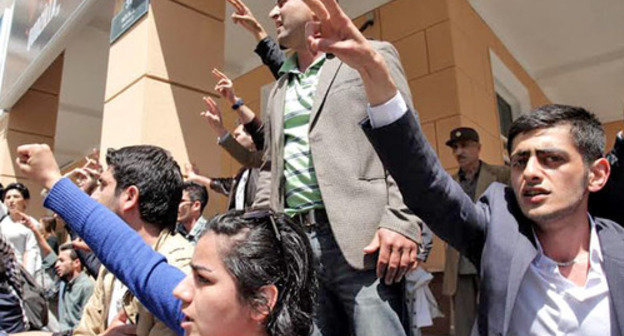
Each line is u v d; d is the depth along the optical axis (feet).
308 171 5.41
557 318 3.76
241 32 19.11
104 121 11.35
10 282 6.82
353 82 5.41
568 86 26.13
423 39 16.98
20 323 6.79
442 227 4.21
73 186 4.51
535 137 3.77
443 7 16.67
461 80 16.30
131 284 4.13
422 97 16.65
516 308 3.96
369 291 4.81
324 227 5.21
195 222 10.10
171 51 10.75
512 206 4.12
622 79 25.22
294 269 3.25
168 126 10.36
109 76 11.55
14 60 19.29
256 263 3.07
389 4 18.06
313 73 5.93
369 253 4.75
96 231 4.30
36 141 20.81
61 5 13.75
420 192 4.03
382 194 5.02
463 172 11.71
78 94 27.81
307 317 3.26
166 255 4.76
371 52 3.59
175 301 3.92
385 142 3.89
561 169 3.68
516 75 22.47
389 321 4.71
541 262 3.89
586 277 3.81
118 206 4.97
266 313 3.08
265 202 6.09
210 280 3.13
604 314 3.63
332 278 5.08
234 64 22.67
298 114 5.74
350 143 5.20
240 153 8.91
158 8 10.75
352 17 19.30
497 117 18.89
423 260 5.41
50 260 14.69
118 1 12.10
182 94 10.75
